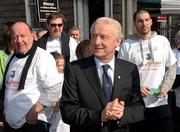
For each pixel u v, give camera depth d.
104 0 9.74
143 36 4.18
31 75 3.29
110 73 2.74
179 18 12.96
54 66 3.38
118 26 2.67
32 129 3.37
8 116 3.36
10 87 3.35
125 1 9.59
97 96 2.65
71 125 2.69
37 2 7.13
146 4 9.88
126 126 2.76
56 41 5.17
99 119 2.51
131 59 4.21
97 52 2.63
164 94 4.06
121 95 2.70
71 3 9.92
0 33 10.27
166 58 4.23
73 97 2.67
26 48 3.32
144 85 4.14
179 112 5.00
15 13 10.30
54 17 5.08
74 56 5.23
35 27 9.76
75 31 6.95
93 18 10.00
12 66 3.38
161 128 4.19
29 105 3.26
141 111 2.75
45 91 3.31
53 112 3.67
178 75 4.78
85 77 2.69
